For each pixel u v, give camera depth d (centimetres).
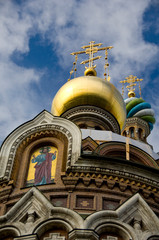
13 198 2488
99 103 3866
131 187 2569
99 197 2472
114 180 2570
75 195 2464
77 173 2548
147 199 2573
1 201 2492
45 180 2569
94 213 2255
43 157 2712
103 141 3169
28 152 2739
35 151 2762
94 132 3266
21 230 2223
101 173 2572
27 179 2608
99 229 2212
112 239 2200
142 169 2650
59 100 3969
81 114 3822
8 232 2255
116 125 3928
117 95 3944
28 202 2366
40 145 2788
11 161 2658
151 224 2305
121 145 3048
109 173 2583
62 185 2511
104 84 3941
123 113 3966
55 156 2697
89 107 3856
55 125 2820
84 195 2470
